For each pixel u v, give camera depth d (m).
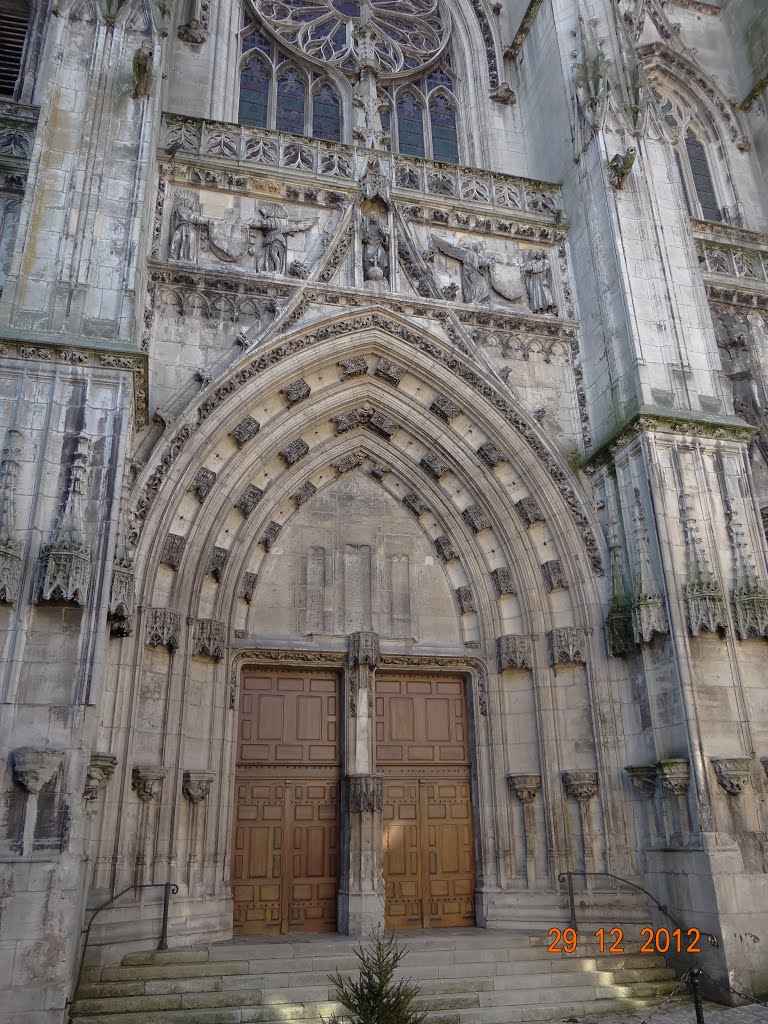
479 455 19.48
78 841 11.94
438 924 17.27
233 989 12.66
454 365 19.50
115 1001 11.98
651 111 21.67
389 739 18.44
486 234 21.38
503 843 17.47
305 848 17.16
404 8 27.14
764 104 27.28
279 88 24.22
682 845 15.26
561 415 20.00
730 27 29.56
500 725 18.34
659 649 16.52
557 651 17.95
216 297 18.45
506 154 24.89
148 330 17.64
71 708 12.49
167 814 15.22
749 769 15.15
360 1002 10.03
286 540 19.09
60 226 15.87
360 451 20.09
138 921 14.20
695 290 19.83
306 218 20.05
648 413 17.45
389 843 17.67
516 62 26.09
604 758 17.20
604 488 18.77
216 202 19.53
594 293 20.20
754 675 16.11
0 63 22.09
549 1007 12.90
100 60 17.61
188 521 17.09
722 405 18.53
